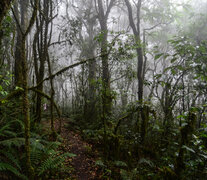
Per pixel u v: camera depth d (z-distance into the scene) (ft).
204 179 10.03
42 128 18.31
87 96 29.94
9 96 8.98
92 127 24.18
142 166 14.74
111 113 23.72
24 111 7.70
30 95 20.25
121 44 19.97
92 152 17.01
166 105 19.93
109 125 22.18
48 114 28.68
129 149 15.94
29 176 8.08
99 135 19.53
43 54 18.06
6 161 9.07
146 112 17.33
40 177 9.97
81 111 32.04
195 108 9.39
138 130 18.17
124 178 11.50
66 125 24.79
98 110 26.68
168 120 18.70
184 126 9.58
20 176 8.23
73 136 21.06
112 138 16.60
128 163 14.32
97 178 12.62
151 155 16.62
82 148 17.60
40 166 10.16
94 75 29.50
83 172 13.14
